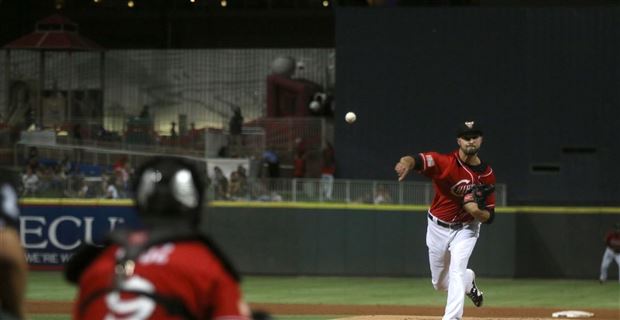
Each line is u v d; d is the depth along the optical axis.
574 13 71.06
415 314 46.56
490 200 25.81
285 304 50.94
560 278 68.62
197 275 8.94
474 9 71.75
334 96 76.81
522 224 69.06
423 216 67.50
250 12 88.81
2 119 79.19
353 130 72.44
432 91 72.00
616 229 64.62
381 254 67.62
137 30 91.50
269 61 84.75
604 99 70.94
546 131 71.31
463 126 25.70
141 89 85.19
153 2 90.50
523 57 71.50
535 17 71.31
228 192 68.69
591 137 71.06
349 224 67.75
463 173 25.77
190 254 9.05
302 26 88.56
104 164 69.94
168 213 9.36
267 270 68.19
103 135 74.62
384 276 67.50
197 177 9.51
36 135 72.12
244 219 68.31
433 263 27.41
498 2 74.38
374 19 72.38
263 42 89.31
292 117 78.56
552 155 71.31
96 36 91.06
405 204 67.94
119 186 68.50
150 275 8.94
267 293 57.12
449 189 26.00
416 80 72.12
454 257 26.22
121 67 85.19
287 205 68.06
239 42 89.69
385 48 72.38
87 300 9.14
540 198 71.31
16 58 83.94
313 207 68.00
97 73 84.69
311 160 73.56
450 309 26.06
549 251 68.88
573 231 68.81
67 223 67.88
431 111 72.00
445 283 28.03
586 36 71.06
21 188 68.38
